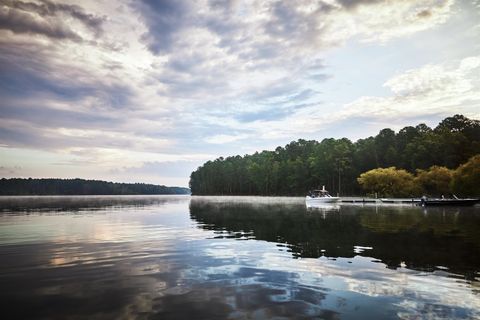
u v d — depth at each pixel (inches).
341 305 335.6
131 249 677.9
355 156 5187.0
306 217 1477.6
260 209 2180.1
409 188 3619.6
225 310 322.0
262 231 976.9
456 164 3905.0
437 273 463.2
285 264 525.7
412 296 363.9
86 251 656.4
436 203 2417.6
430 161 4116.6
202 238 839.1
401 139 4968.0
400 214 1643.7
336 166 5162.4
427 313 313.7
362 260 552.1
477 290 383.9
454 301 346.9
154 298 359.9
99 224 1233.4
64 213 1911.9
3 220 1418.6
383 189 3836.1
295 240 788.6
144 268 502.9
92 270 491.5
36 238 848.9
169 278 442.9
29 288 398.9
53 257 593.0
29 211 2114.9
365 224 1139.3
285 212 1846.7
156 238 841.5
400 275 452.1
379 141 5098.4
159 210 2213.3
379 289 389.1
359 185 5009.8
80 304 342.0
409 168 4414.4
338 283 414.9
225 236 876.0
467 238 791.1
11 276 456.8
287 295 368.5
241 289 391.2
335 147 5206.7
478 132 4411.9
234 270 487.2
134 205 3147.1
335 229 1000.2
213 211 2023.9
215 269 494.6
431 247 672.4
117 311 321.4
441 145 4111.7
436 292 377.1
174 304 340.2
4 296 369.1
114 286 406.3
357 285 405.7
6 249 682.2
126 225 1194.0
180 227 1112.2
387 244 714.2
